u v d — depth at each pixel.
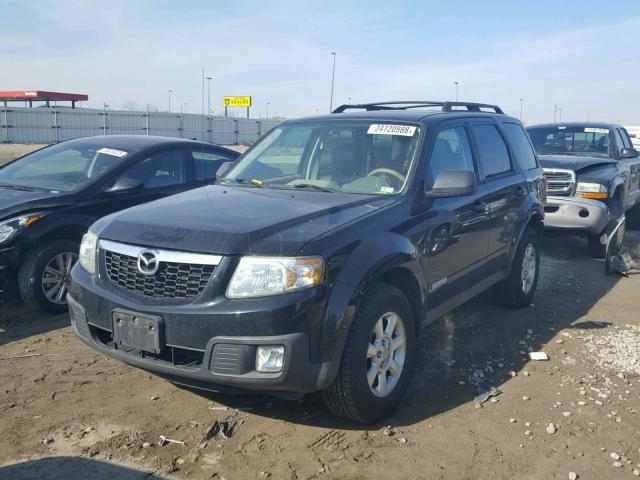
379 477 3.19
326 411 3.90
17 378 4.29
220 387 3.39
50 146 7.08
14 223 5.39
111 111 48.88
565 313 6.00
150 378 4.33
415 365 4.66
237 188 4.59
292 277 3.24
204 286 3.32
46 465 3.22
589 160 8.89
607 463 3.37
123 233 3.66
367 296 3.58
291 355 3.21
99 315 3.63
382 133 4.68
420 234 4.07
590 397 4.14
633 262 8.12
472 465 3.32
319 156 4.75
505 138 5.84
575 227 8.30
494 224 5.21
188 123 52.81
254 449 3.42
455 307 4.77
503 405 4.02
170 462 3.28
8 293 5.74
